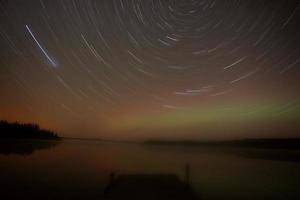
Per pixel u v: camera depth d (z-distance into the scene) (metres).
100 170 12.37
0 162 13.91
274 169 14.88
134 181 9.39
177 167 14.20
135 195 7.65
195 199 7.59
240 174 12.64
